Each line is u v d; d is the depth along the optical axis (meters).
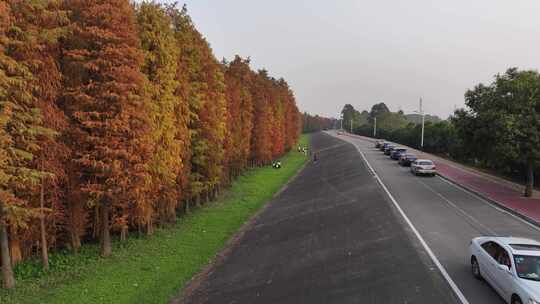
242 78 51.78
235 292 14.59
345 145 90.62
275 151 65.69
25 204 15.10
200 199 33.00
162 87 20.41
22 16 13.73
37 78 13.88
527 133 26.98
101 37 16.00
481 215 23.61
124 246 20.38
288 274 15.84
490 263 12.77
